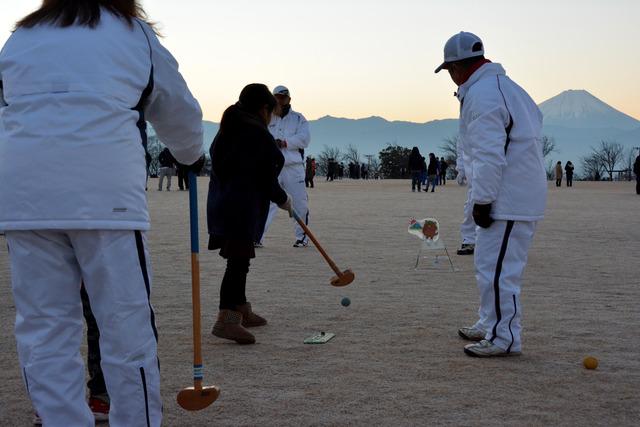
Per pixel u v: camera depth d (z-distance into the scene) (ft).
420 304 21.97
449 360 15.94
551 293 23.89
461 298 22.89
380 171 286.87
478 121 15.72
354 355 16.40
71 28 9.83
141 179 9.95
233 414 12.82
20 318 9.93
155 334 10.12
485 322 16.46
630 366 15.56
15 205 9.55
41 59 9.73
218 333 17.42
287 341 17.71
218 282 25.89
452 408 13.03
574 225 50.34
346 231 45.03
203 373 15.15
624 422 12.40
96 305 9.84
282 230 45.01
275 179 17.88
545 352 16.62
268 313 20.76
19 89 9.77
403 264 30.40
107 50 9.75
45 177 9.45
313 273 27.81
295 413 12.83
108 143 9.57
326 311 21.01
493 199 15.79
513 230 16.03
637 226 49.57
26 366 9.85
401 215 58.65
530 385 14.28
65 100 9.53
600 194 106.11
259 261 30.99
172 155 11.32
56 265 9.82
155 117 10.57
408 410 12.93
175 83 10.32
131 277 9.80
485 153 15.61
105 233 9.62
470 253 33.22
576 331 18.57
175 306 21.71
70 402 9.86
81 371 10.09
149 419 9.98
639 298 23.03
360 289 24.47
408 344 17.34
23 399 13.57
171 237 40.68
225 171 17.66
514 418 12.55
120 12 10.11
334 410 12.96
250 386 14.29
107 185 9.53
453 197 90.48
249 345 17.35
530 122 16.06
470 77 16.37
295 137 34.65
